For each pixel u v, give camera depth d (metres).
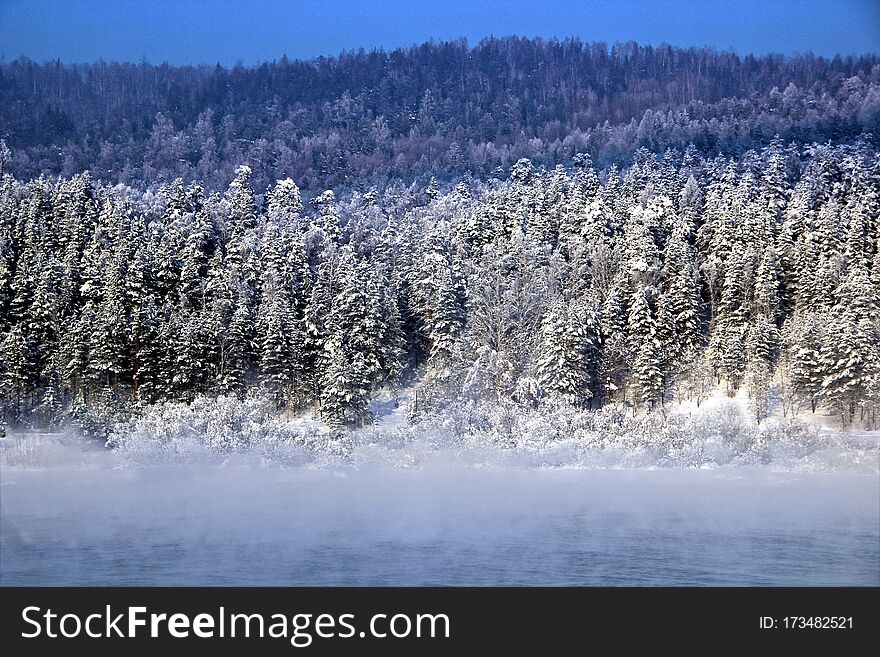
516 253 114.25
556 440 67.94
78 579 32.22
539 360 86.25
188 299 105.62
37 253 108.88
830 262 101.94
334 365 82.62
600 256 110.88
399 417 88.81
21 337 90.50
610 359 93.06
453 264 114.38
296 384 91.56
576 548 36.78
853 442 71.00
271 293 102.19
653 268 105.75
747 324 98.88
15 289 101.25
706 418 74.00
